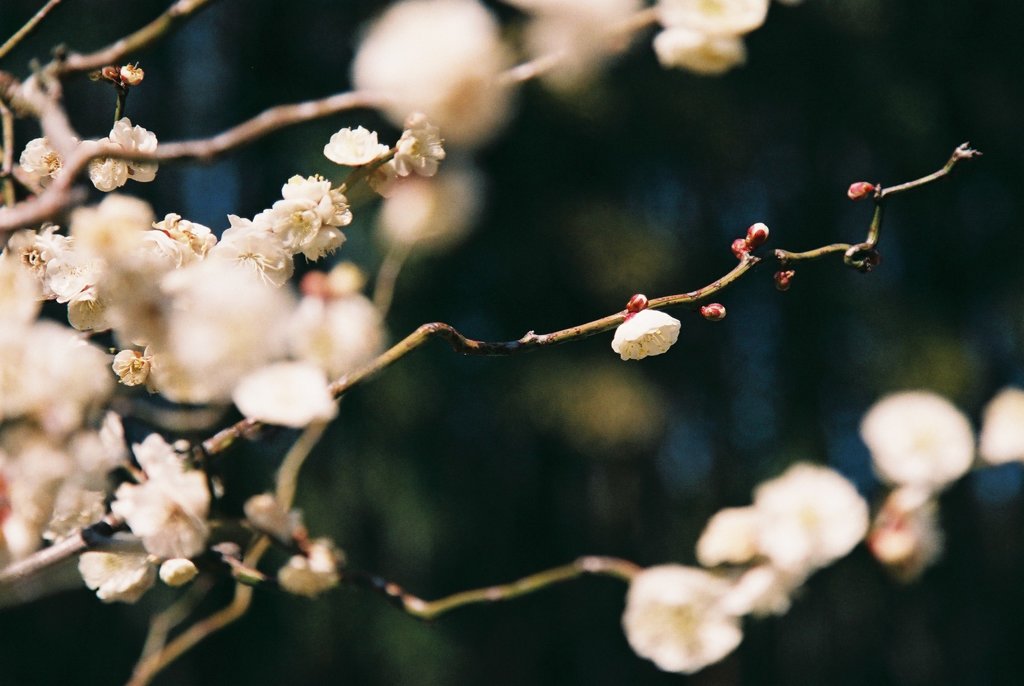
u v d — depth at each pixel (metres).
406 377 3.88
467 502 4.25
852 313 4.41
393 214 1.01
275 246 0.95
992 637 4.71
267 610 3.82
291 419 0.91
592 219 3.98
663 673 4.64
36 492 0.93
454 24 0.62
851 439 4.43
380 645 3.83
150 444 0.98
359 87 0.63
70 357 0.88
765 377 4.85
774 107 4.57
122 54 0.85
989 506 4.90
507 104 0.63
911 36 4.32
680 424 4.81
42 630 3.74
